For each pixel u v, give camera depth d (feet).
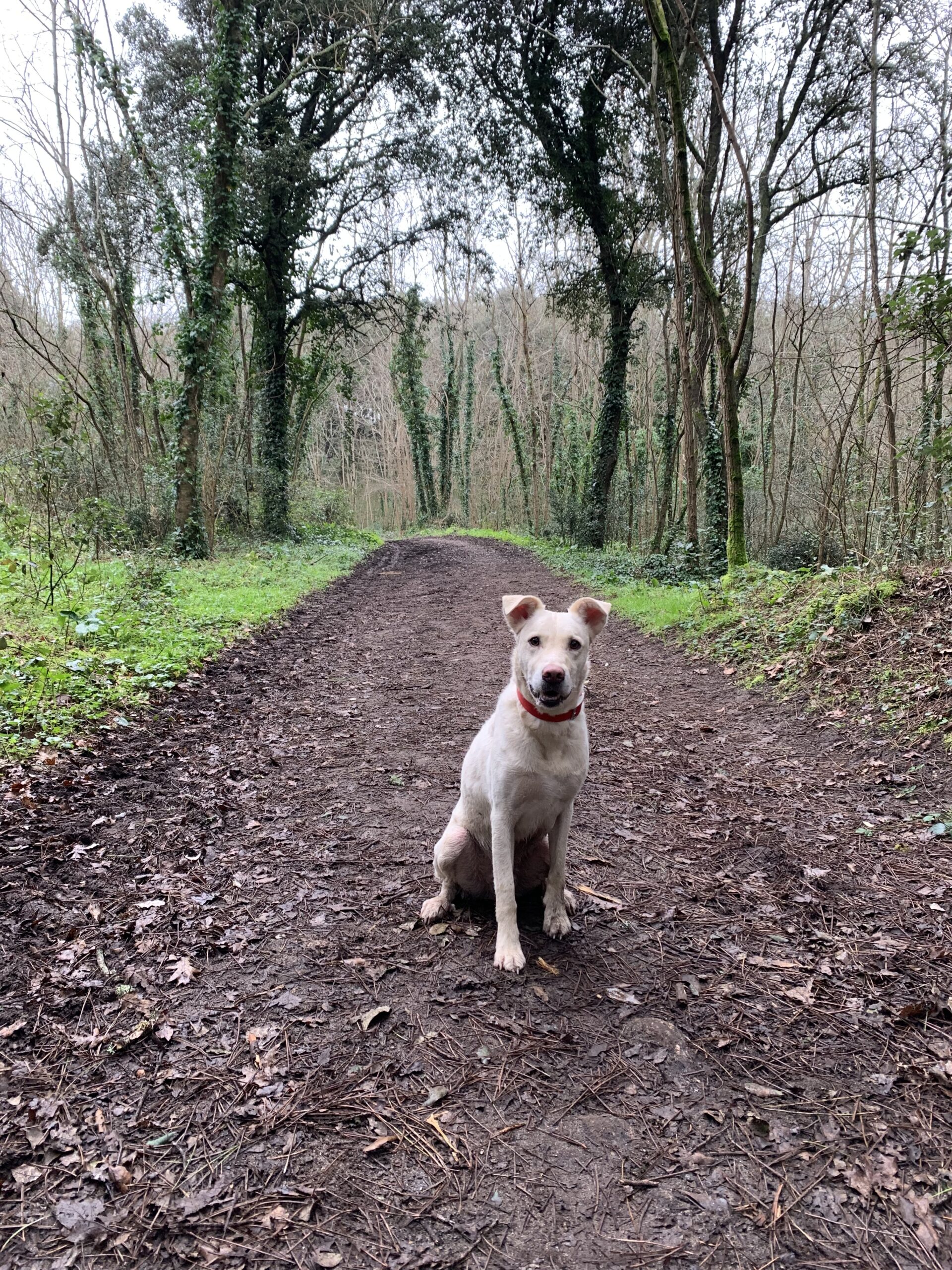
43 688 18.16
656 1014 8.79
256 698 22.41
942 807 13.85
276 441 74.95
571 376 119.03
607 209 66.90
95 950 9.71
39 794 13.67
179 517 50.62
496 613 39.88
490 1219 6.14
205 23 63.98
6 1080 7.48
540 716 9.33
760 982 9.42
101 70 48.29
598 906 11.30
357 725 20.59
